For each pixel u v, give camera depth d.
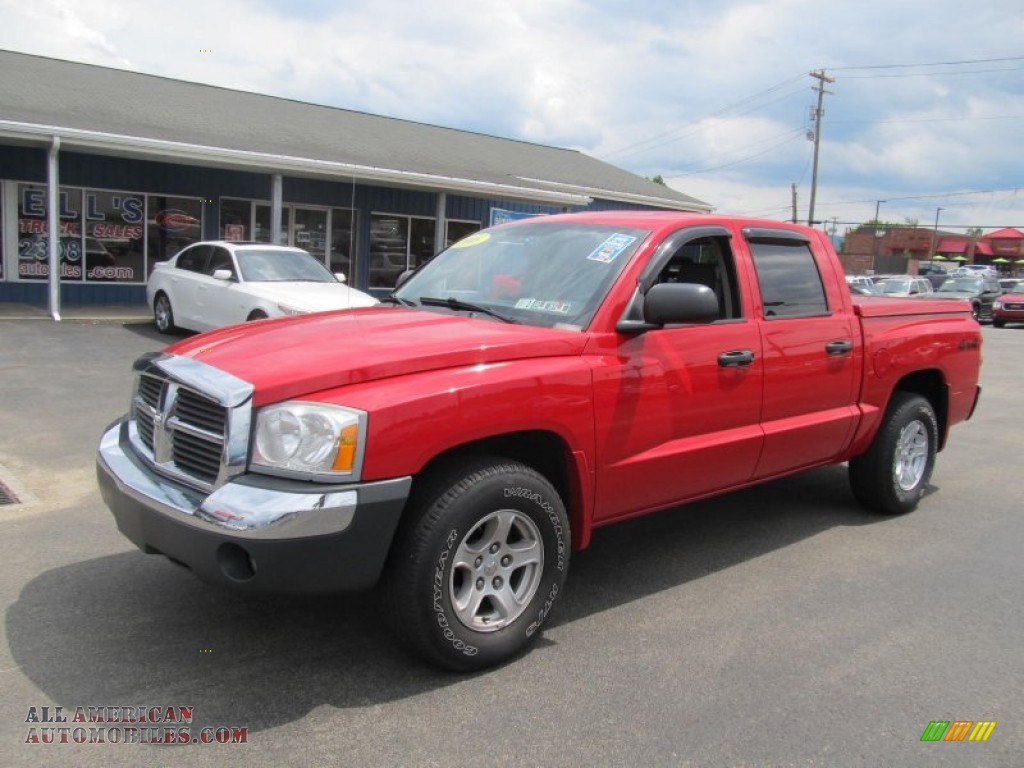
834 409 5.08
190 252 13.22
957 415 6.21
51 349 11.17
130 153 15.03
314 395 3.04
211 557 2.93
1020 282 30.88
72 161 16.67
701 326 4.19
